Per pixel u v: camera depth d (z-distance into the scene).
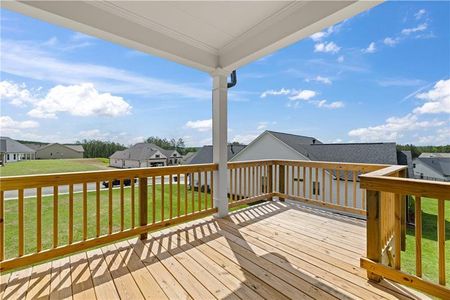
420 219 1.66
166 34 3.01
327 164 3.90
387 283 1.91
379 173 2.09
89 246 2.42
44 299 1.75
